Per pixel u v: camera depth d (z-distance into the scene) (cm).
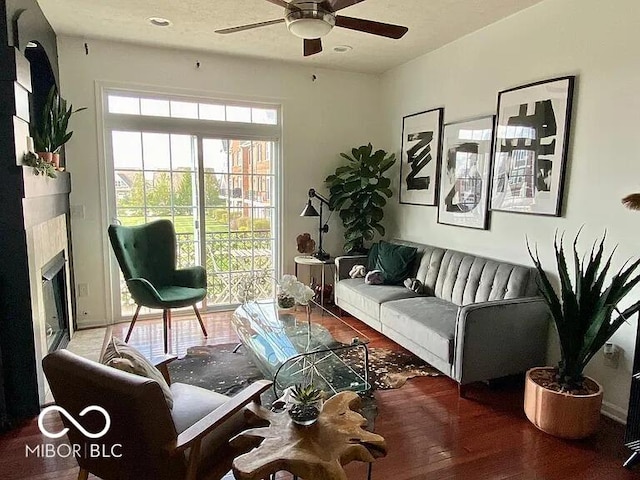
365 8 313
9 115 233
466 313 270
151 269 393
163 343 375
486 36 350
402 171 475
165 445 144
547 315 294
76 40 387
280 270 496
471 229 376
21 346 250
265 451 152
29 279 249
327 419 173
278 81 466
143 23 350
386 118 504
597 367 271
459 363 275
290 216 492
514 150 325
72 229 402
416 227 457
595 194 270
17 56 235
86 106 397
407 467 212
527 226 319
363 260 461
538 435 241
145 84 414
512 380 308
